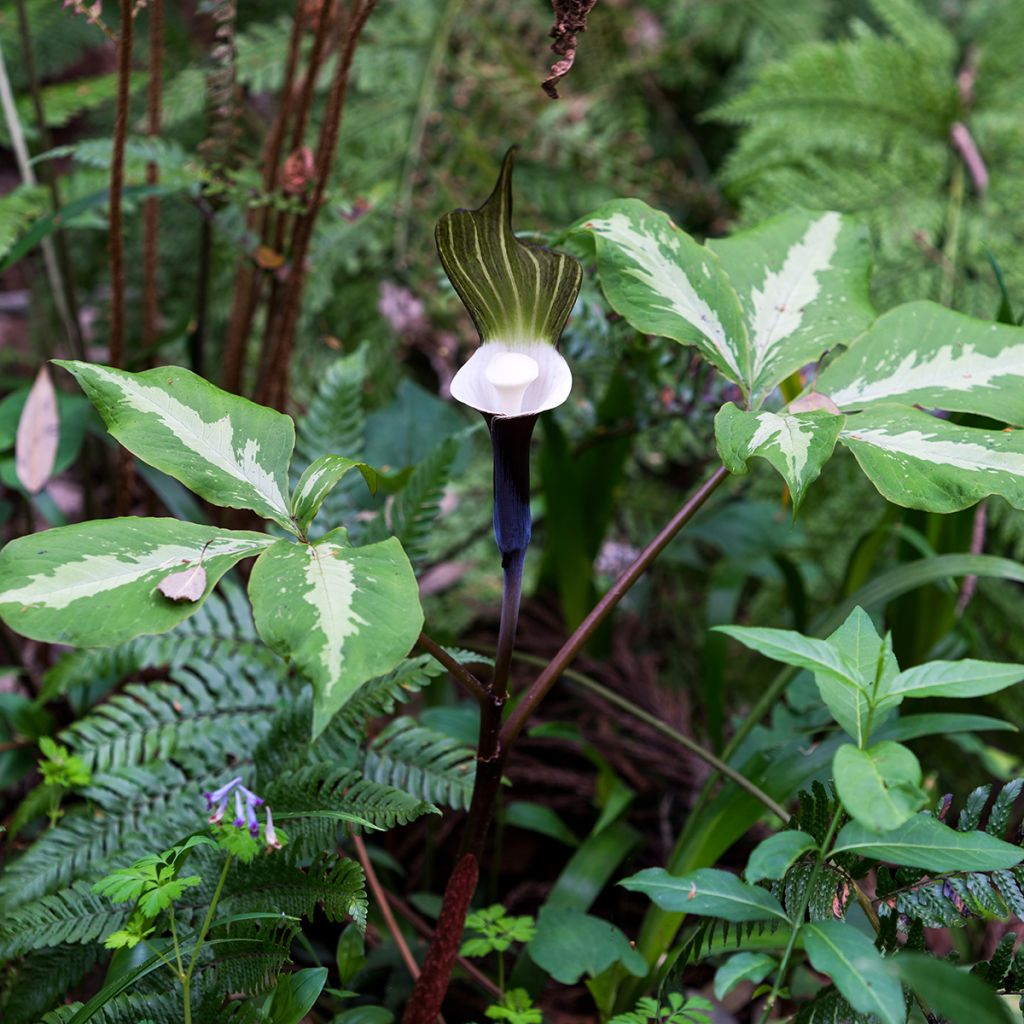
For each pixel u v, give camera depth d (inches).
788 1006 32.1
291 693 32.1
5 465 37.2
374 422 41.4
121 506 39.6
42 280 55.2
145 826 29.2
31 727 33.8
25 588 21.2
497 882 38.0
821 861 23.0
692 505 25.9
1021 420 25.5
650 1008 25.8
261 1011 24.6
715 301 27.3
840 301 28.3
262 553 21.8
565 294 23.0
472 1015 31.7
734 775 31.4
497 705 24.4
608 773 36.8
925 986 19.6
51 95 50.9
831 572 51.2
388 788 27.1
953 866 21.9
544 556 47.4
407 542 33.3
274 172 37.9
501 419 22.5
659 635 50.6
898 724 31.4
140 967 23.5
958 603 39.3
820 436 23.1
